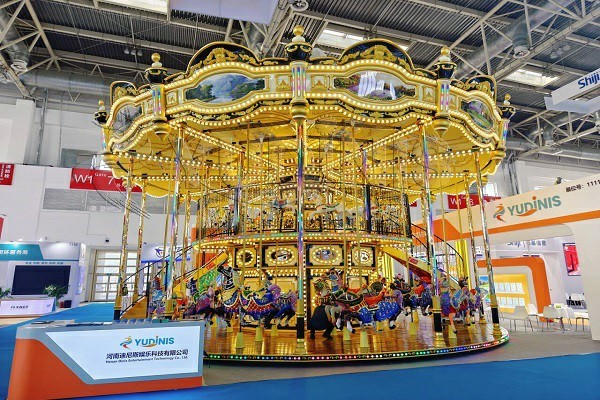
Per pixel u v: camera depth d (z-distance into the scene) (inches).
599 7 533.6
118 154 434.6
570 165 1240.2
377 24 627.8
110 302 932.6
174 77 343.3
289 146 496.4
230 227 410.9
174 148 463.5
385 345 305.7
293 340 331.9
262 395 201.9
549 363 272.8
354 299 316.8
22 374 199.5
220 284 387.5
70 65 833.5
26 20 667.4
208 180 526.3
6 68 711.7
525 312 464.4
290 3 508.7
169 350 222.2
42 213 850.8
